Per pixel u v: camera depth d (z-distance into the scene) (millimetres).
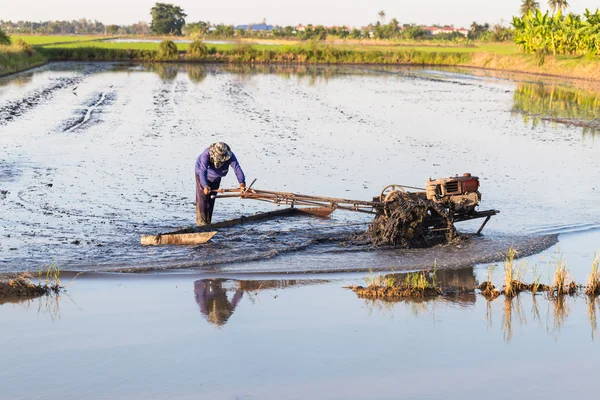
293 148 22234
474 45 132375
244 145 22609
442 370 6918
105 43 112312
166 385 6480
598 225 13539
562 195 16297
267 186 16562
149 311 8531
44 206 14031
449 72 70812
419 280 9789
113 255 10961
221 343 7512
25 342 7461
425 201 12086
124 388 6406
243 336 7730
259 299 9102
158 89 43562
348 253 11484
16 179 16547
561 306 9023
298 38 165125
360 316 8492
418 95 43906
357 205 12305
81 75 54688
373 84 52719
